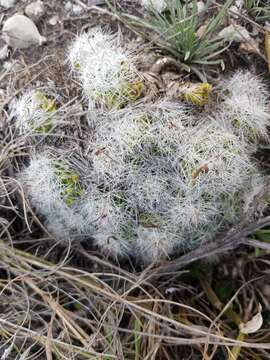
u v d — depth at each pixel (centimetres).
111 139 26
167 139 25
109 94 26
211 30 28
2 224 28
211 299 28
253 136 27
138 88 26
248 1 30
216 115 27
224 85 28
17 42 30
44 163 27
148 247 28
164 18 29
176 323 25
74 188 27
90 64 26
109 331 26
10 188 29
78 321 28
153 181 26
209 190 26
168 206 26
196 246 28
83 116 28
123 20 29
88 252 29
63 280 28
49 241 29
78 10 30
